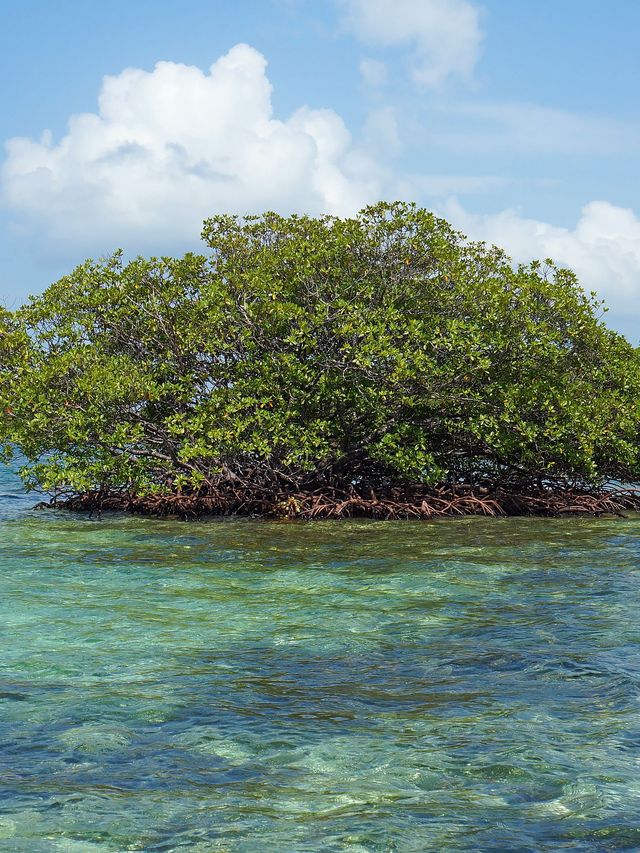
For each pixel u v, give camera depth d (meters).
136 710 7.85
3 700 8.09
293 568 14.85
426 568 14.84
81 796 6.12
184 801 6.05
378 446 22.30
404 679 8.79
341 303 20.86
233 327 21.92
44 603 12.09
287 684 8.62
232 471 23.20
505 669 9.09
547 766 6.62
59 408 21.19
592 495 24.61
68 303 23.03
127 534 19.05
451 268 22.23
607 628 10.74
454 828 5.65
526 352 21.97
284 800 6.08
